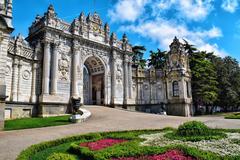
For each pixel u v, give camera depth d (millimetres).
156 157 8789
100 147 11359
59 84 37312
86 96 50031
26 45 35000
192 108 48062
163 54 67688
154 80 53062
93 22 45438
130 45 52531
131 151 9438
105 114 32906
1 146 13305
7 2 23750
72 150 11562
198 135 13711
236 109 66062
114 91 46562
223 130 17172
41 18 38094
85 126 22547
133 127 22109
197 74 51406
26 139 15602
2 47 22578
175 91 48438
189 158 8609
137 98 52000
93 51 44344
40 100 33906
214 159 8078
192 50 57125
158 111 50906
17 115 30750
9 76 31000
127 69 50312
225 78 57094
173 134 14492
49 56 36125
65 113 36375
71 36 40219
